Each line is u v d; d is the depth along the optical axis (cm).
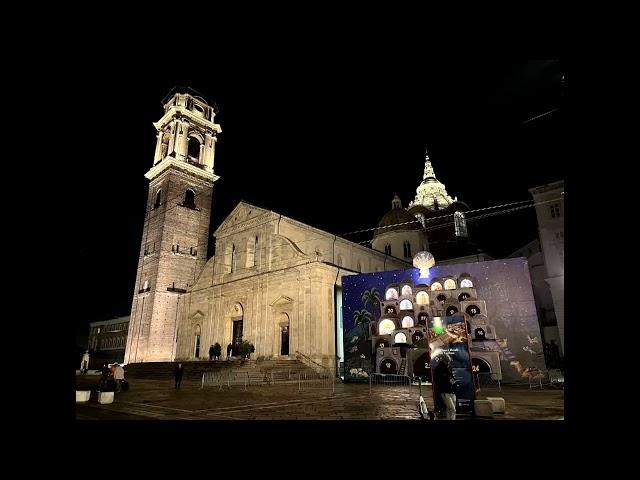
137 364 3912
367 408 1425
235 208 4466
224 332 4056
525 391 2270
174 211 4866
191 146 5466
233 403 1596
